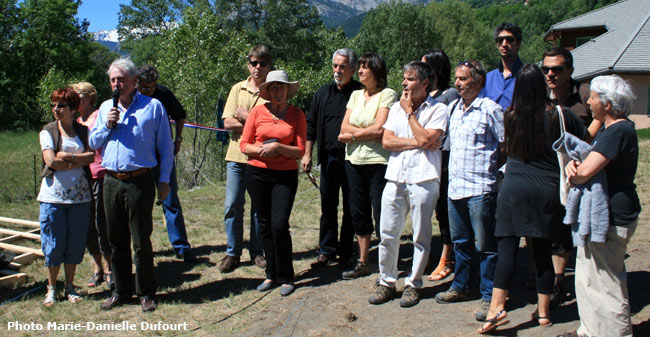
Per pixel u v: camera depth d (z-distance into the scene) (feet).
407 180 13.14
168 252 19.60
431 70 13.17
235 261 17.22
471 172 12.33
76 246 14.66
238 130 16.76
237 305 14.15
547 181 10.89
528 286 14.33
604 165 9.66
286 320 12.94
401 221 13.66
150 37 168.14
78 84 15.99
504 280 11.33
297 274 16.46
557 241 11.44
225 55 49.67
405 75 13.08
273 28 141.28
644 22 82.99
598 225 9.79
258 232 17.61
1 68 124.57
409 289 13.62
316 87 83.30
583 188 10.03
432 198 13.10
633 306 12.62
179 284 16.05
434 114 13.01
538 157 10.96
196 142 45.44
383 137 13.65
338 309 13.51
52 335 12.57
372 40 177.78
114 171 13.35
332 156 16.33
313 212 26.05
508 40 14.79
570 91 13.32
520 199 11.03
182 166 42.86
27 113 124.77
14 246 19.08
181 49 52.42
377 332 12.06
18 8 127.85
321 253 17.04
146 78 16.88
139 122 13.34
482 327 11.38
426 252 13.51
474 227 12.57
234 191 16.89
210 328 12.71
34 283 16.25
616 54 78.69
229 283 15.97
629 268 15.46
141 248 13.73
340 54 15.75
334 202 16.76
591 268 10.29
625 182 9.91
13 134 107.45
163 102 17.70
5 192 34.58
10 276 15.96
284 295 14.61
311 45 146.30
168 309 13.99
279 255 14.74
